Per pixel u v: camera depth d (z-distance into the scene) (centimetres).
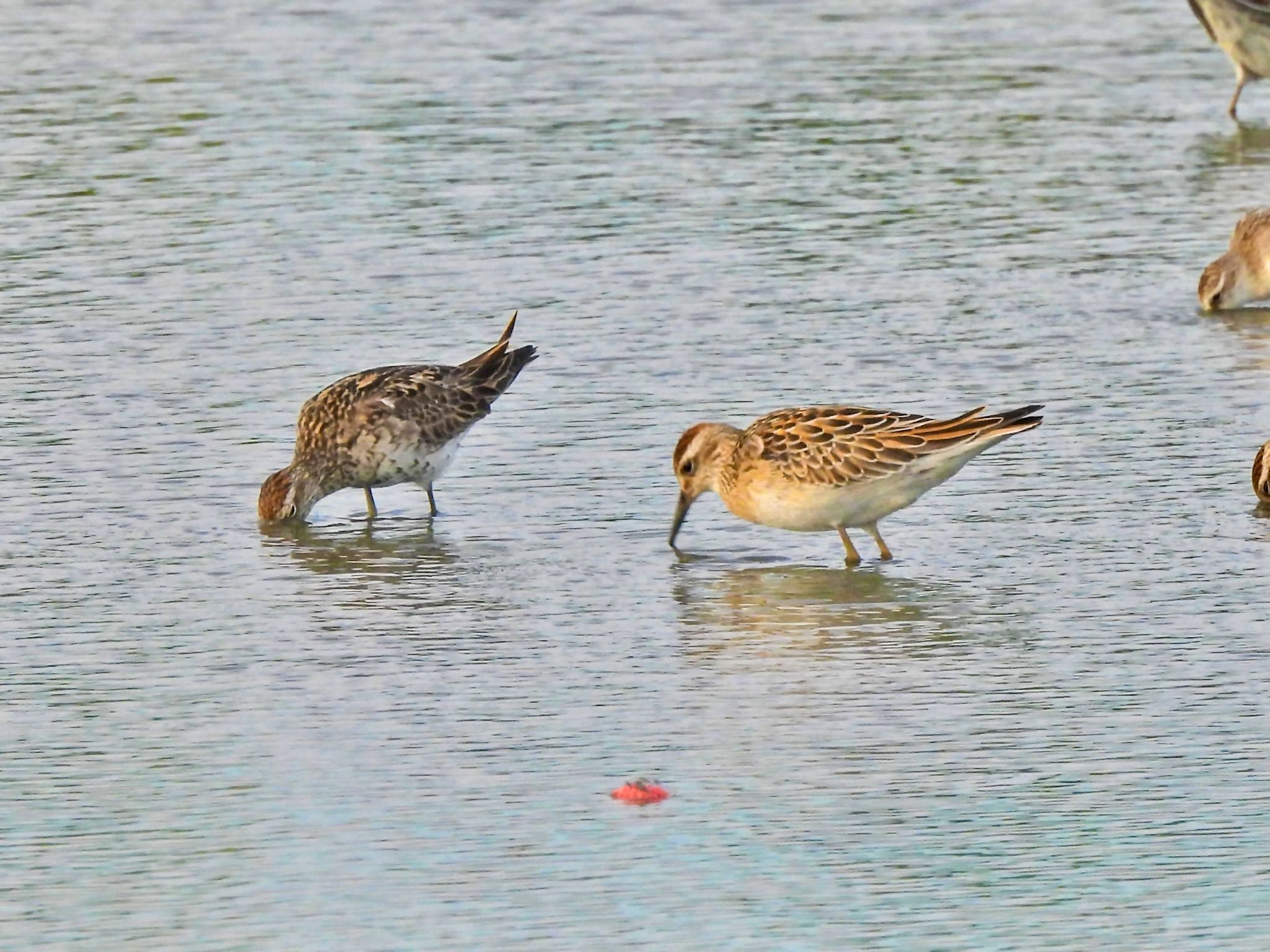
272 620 1578
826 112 2975
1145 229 2503
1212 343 2139
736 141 2847
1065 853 1216
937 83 3125
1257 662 1462
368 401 1792
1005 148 2820
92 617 1584
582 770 1324
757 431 1683
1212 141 2856
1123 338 2152
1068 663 1473
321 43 3334
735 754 1344
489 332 2175
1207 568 1628
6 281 2345
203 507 1806
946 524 1742
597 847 1230
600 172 2716
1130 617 1545
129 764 1345
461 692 1444
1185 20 3484
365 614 1590
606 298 2269
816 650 1508
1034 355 2097
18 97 3044
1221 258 2234
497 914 1157
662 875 1198
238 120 2938
